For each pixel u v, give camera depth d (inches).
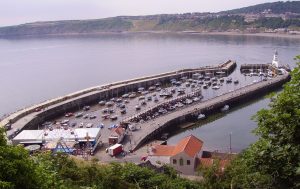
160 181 1742.1
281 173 641.6
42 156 1568.7
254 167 679.1
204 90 7096.5
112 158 3572.8
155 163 3102.9
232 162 1350.9
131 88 7170.3
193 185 1721.2
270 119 666.2
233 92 6304.1
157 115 5339.6
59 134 4188.0
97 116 5600.4
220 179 1406.3
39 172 954.7
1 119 5201.8
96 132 4195.4
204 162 2942.9
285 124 644.1
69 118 5570.9
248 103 6063.0
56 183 1050.1
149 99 6471.5
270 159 651.5
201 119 5241.1
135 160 3457.2
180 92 6855.3
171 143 4397.1
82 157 3550.7
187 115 5201.8
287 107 650.8
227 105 5733.3
